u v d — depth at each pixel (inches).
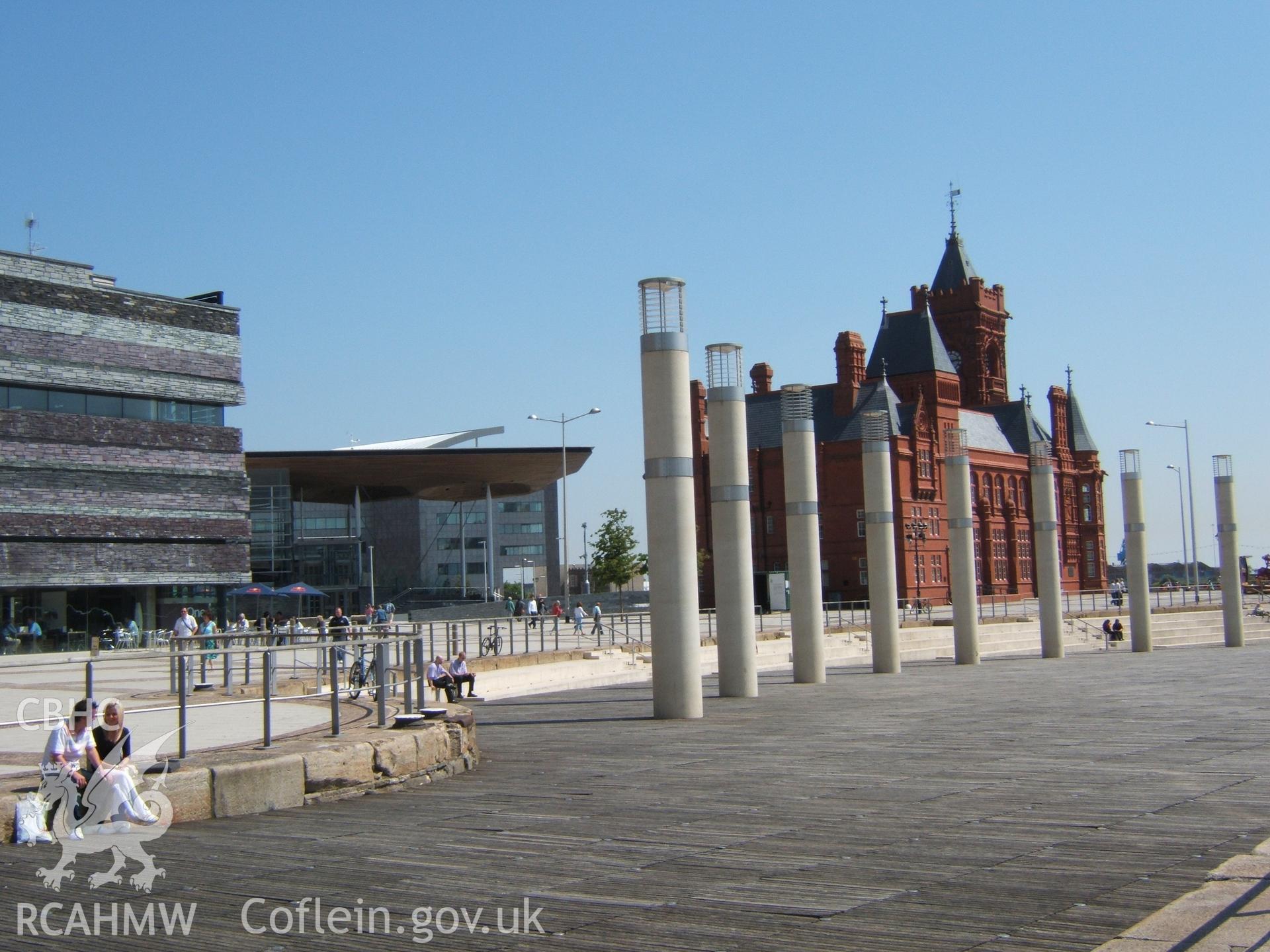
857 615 3191.4
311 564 3927.2
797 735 874.1
